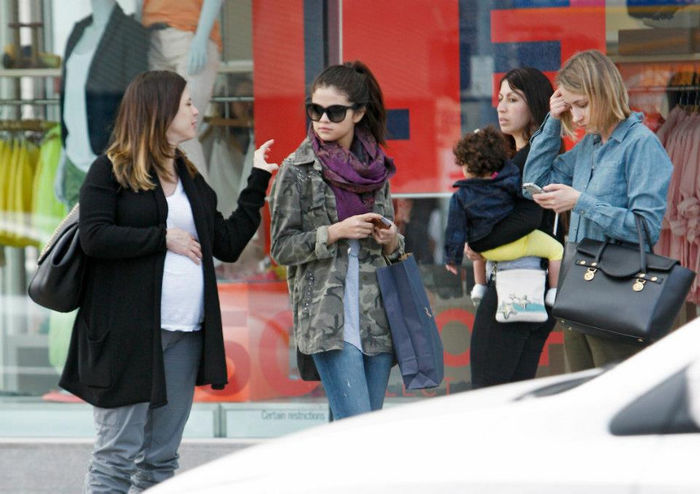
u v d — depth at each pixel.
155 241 18.19
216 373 18.88
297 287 19.80
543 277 21.42
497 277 21.58
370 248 19.75
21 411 27.62
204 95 26.91
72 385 18.69
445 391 26.69
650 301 17.02
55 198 27.52
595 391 10.24
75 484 25.03
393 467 10.10
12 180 27.55
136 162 18.44
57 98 27.38
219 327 19.00
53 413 27.58
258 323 27.06
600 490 9.36
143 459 19.44
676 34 25.94
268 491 10.41
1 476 25.47
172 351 18.95
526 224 21.16
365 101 19.84
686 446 9.42
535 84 22.95
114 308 18.22
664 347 10.29
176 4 26.92
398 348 19.39
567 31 26.22
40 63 27.34
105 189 18.31
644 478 9.30
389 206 20.34
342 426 11.84
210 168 27.02
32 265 27.66
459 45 26.48
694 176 26.08
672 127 26.06
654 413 9.71
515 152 23.48
